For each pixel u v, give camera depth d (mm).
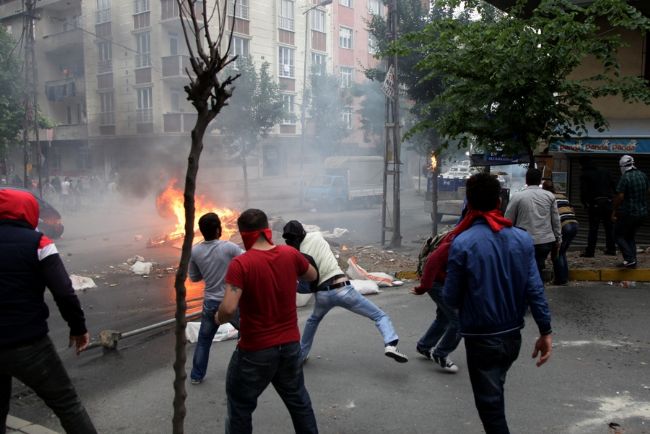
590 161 9453
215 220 4895
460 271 3119
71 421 3166
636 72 10719
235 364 3250
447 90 8664
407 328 6492
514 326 3131
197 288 9562
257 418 4258
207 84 2258
